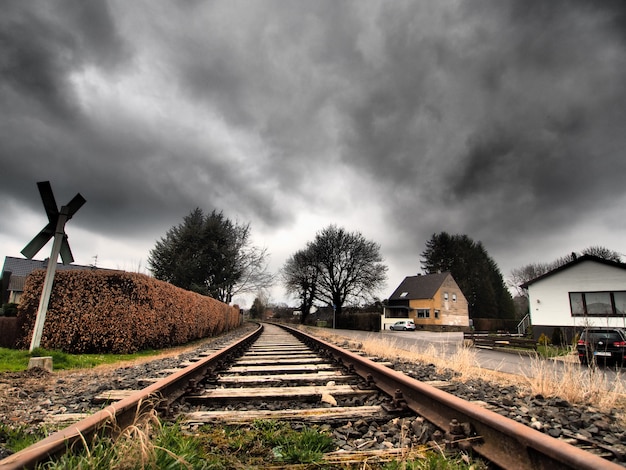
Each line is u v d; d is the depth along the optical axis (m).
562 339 20.92
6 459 1.58
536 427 2.87
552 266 73.31
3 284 35.03
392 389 3.87
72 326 10.01
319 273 57.59
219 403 3.85
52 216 8.05
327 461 2.22
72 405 3.72
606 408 3.74
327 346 8.91
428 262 81.75
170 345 13.90
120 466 1.86
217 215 40.66
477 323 54.84
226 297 40.91
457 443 2.37
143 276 11.46
